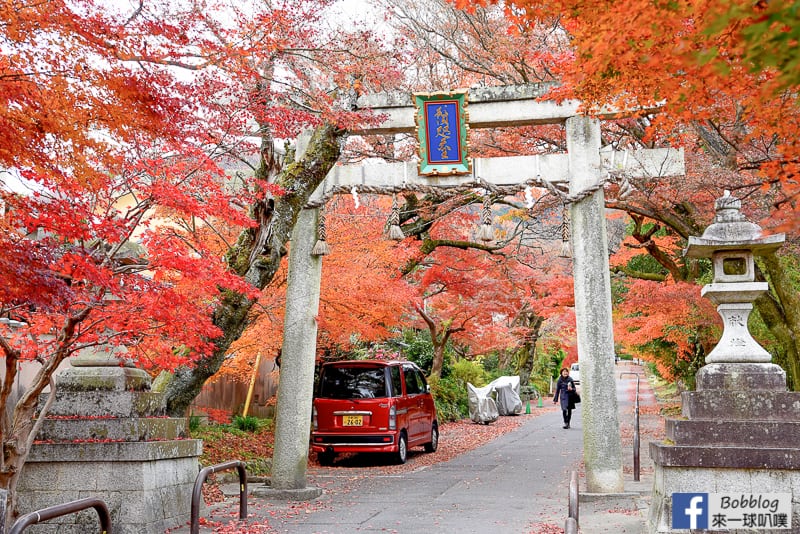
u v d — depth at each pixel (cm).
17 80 535
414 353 2659
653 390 4012
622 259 1675
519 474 1291
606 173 1060
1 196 571
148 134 665
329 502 1000
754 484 633
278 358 1526
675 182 1045
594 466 1019
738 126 975
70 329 630
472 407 2567
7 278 516
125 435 767
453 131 1081
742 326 681
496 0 541
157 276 694
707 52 308
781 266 1127
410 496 1045
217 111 744
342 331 1405
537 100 1058
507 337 2823
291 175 1022
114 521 743
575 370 5478
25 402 638
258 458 1348
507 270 1967
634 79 554
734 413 650
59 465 762
